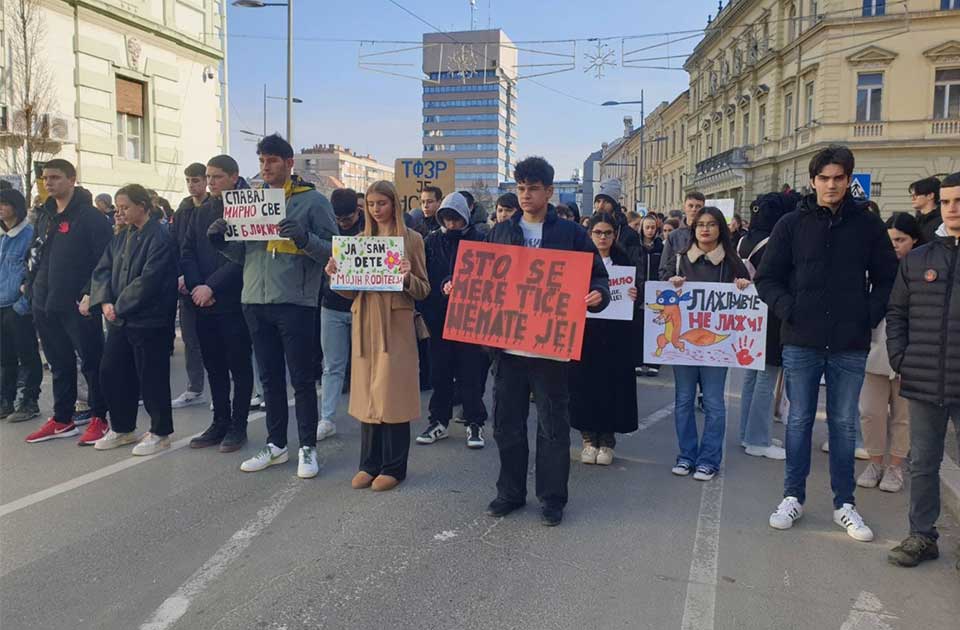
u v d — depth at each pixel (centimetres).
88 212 615
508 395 462
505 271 463
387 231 503
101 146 1697
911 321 397
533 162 455
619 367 559
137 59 1802
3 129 1471
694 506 486
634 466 575
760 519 464
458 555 403
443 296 627
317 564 389
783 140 3747
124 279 560
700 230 545
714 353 538
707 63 5097
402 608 345
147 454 577
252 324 533
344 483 519
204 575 376
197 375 760
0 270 665
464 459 582
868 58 3147
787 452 459
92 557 395
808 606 354
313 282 532
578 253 447
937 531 443
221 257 598
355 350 509
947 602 360
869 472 537
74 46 1623
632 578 379
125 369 586
